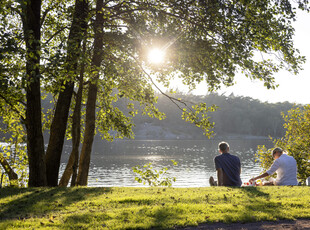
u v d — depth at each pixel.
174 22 11.95
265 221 4.91
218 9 10.27
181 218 4.96
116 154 67.31
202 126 13.91
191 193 7.05
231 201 6.09
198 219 4.89
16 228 4.43
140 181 11.99
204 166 49.53
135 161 54.34
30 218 5.09
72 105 15.28
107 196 6.89
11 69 8.69
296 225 4.67
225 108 161.62
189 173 41.84
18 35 7.57
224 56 10.99
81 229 4.46
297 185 8.30
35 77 7.53
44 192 7.50
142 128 152.62
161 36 11.31
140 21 11.92
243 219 4.88
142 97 13.88
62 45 7.78
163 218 4.96
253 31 10.41
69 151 71.31
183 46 11.16
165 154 68.94
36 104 9.70
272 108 172.25
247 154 73.12
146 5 11.57
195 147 93.38
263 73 10.84
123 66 11.73
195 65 11.98
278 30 10.79
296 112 18.11
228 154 8.12
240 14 10.35
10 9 7.26
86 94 15.44
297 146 16.94
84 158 12.88
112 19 12.66
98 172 40.81
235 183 7.99
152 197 6.57
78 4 11.23
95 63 11.98
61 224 4.66
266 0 10.52
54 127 11.21
